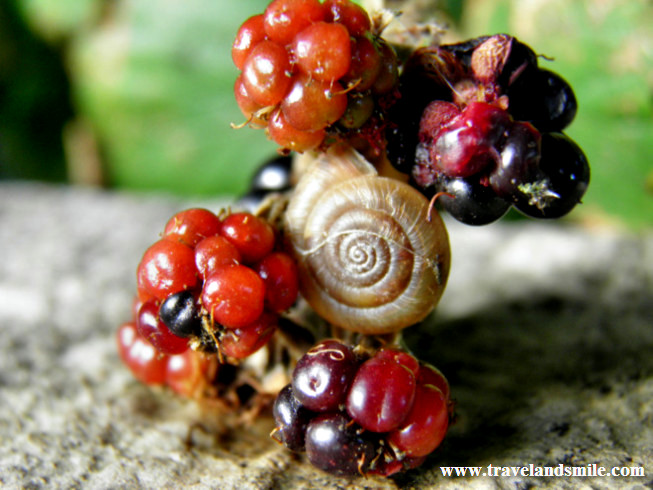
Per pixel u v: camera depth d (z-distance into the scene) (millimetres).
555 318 90
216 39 142
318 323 69
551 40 124
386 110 57
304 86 52
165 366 73
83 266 110
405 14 75
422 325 82
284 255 59
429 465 59
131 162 153
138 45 145
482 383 75
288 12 52
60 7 148
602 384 71
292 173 79
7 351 85
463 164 51
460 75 56
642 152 122
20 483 58
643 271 102
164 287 55
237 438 68
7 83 156
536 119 56
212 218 58
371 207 58
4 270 108
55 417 71
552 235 118
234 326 54
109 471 60
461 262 111
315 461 53
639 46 118
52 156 165
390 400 51
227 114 146
